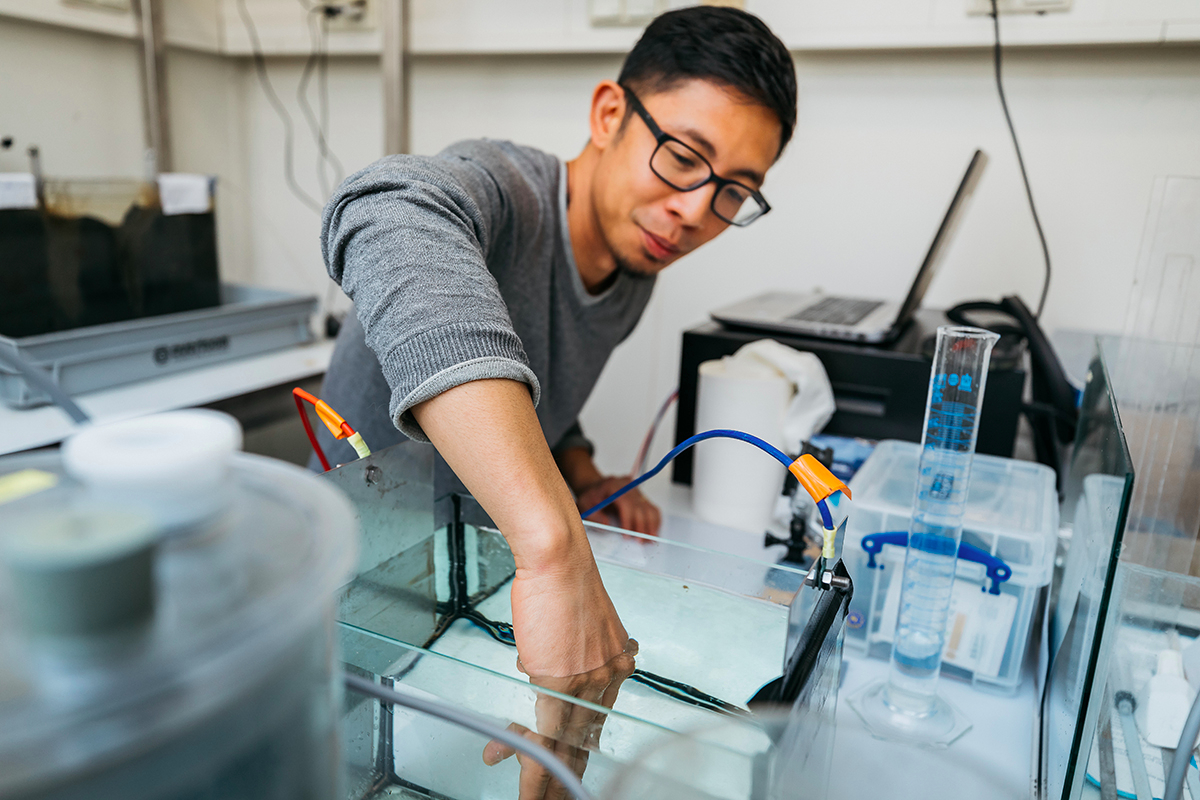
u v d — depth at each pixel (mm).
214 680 229
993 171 1546
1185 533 801
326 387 1091
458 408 521
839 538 571
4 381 1229
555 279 1046
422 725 404
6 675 208
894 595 827
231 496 273
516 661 538
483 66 1852
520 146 992
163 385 1403
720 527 1114
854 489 878
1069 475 1018
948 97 1545
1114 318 1528
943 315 1437
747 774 360
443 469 675
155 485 241
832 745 572
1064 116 1479
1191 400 788
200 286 1594
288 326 1701
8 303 1271
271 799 271
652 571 635
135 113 1869
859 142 1624
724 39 824
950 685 805
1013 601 772
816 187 1675
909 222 1627
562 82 1795
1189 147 1413
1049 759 641
